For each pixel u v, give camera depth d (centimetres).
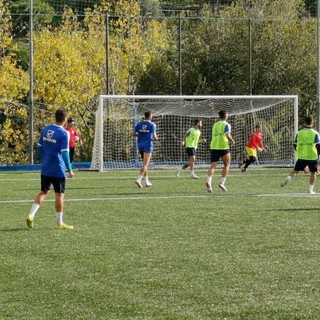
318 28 4941
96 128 4872
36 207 1988
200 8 8062
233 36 6219
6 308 1174
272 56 6184
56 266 1476
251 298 1226
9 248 1677
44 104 6228
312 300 1210
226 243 1730
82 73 6297
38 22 7238
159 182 3572
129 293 1263
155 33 6556
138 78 6347
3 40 6288
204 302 1205
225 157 3023
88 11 6681
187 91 6209
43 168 1978
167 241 1759
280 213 2259
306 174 4072
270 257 1556
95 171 4597
